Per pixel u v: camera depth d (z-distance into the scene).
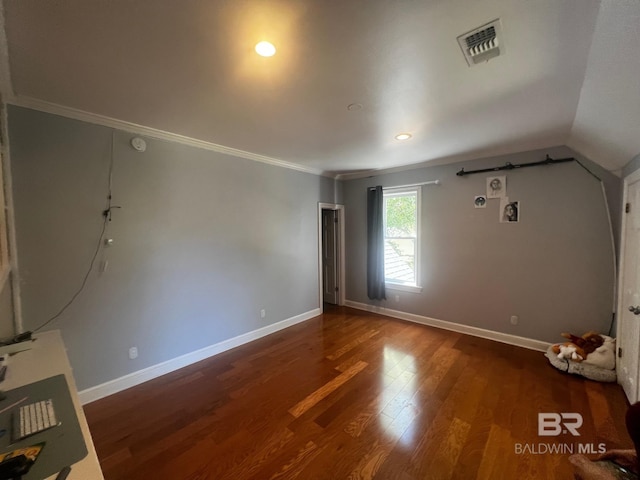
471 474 1.60
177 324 2.90
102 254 2.40
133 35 1.33
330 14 1.20
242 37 1.36
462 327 3.80
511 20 1.24
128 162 2.53
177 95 1.96
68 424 1.03
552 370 2.75
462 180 3.73
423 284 4.16
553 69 1.62
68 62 1.55
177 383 2.60
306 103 2.09
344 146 3.20
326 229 5.43
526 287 3.29
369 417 2.09
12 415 1.07
